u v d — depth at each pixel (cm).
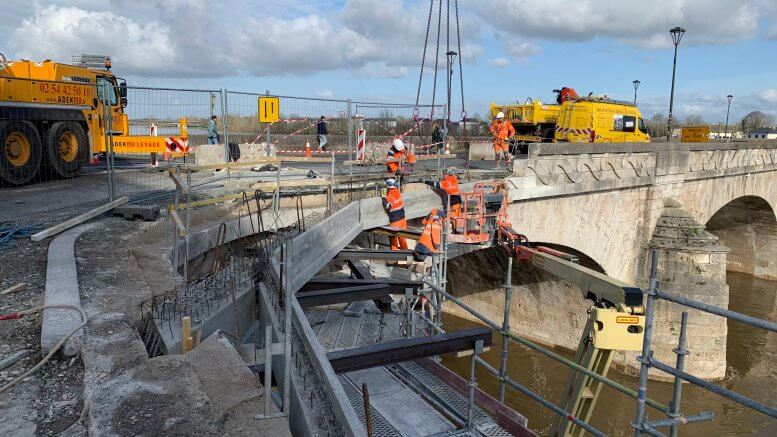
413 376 832
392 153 1569
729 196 2559
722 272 1919
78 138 1567
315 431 441
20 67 1598
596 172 1775
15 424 378
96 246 795
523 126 2831
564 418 708
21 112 1330
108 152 1037
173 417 364
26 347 482
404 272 1377
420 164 2261
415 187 1625
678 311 1917
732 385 1883
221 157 1670
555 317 2075
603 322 639
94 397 384
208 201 1011
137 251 799
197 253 935
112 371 424
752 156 2656
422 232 1205
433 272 1102
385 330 977
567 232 1736
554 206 1673
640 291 640
